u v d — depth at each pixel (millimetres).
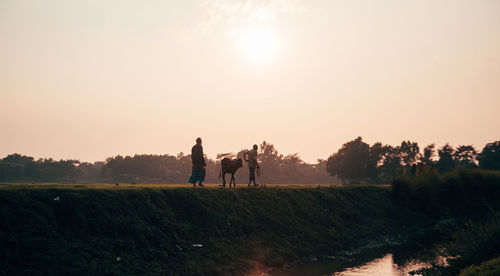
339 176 154500
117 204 13812
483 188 39469
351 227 23422
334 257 17625
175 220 15008
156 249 12961
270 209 20094
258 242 16516
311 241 18891
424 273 14383
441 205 34344
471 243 16531
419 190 32781
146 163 185125
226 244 15227
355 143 147875
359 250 19547
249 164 22688
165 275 11727
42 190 12570
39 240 10602
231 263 14000
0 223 10484
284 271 14609
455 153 188875
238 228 16906
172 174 193000
